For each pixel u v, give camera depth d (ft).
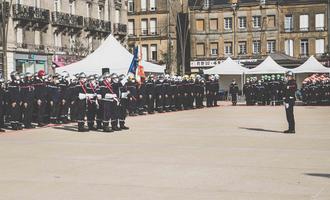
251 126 70.85
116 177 34.53
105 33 196.54
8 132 65.51
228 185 31.42
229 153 45.01
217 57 258.57
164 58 253.65
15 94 68.23
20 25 149.79
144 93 96.48
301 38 251.60
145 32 263.08
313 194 28.60
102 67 92.32
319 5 248.52
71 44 175.01
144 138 57.41
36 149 48.96
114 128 66.23
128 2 264.72
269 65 144.77
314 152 45.19
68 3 174.40
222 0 260.01
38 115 72.90
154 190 30.32
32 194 29.71
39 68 157.99
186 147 49.37
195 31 261.85
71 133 63.67
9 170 37.68
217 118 86.28
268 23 254.47
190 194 29.09
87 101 66.18
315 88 125.70
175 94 107.96
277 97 128.77
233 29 258.16
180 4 273.33
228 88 168.45
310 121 77.82
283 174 34.78
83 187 31.45
